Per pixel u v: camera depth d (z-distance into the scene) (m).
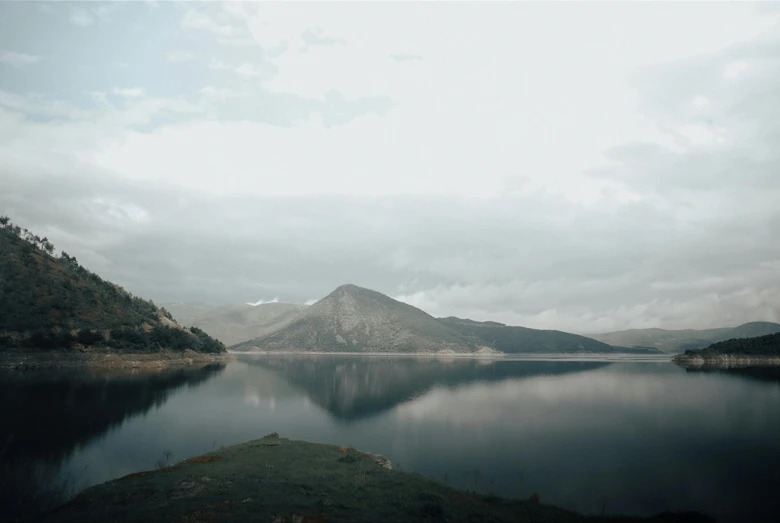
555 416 77.81
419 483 30.11
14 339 116.62
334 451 39.53
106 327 148.88
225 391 107.75
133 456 46.38
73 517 22.66
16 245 162.38
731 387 118.81
